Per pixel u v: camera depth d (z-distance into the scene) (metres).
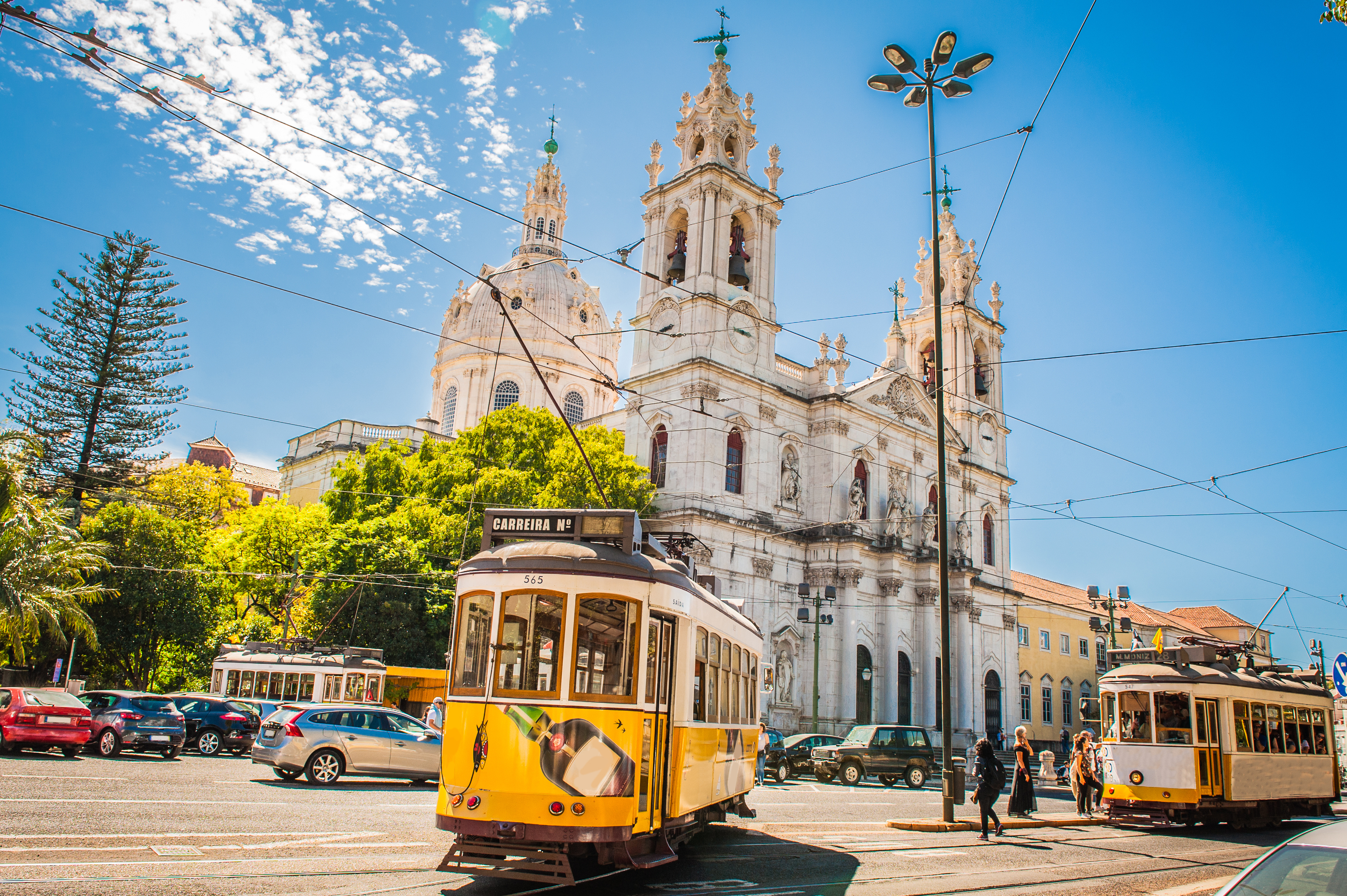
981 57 21.88
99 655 43.34
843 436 52.41
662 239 51.88
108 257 48.22
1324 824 7.00
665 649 12.42
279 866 11.50
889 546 52.94
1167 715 22.39
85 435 47.91
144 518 44.97
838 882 12.89
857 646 50.91
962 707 55.06
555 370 73.00
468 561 12.25
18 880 9.81
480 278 17.67
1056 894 12.92
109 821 13.93
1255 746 23.45
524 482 42.84
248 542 47.94
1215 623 84.12
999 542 63.75
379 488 47.75
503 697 11.24
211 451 96.75
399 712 22.95
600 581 11.59
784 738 37.09
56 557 36.62
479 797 10.97
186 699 28.77
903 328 66.50
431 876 11.60
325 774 21.39
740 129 52.75
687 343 48.44
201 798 17.33
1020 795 23.25
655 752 11.90
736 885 12.33
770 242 52.66
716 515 46.06
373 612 39.00
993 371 66.62
